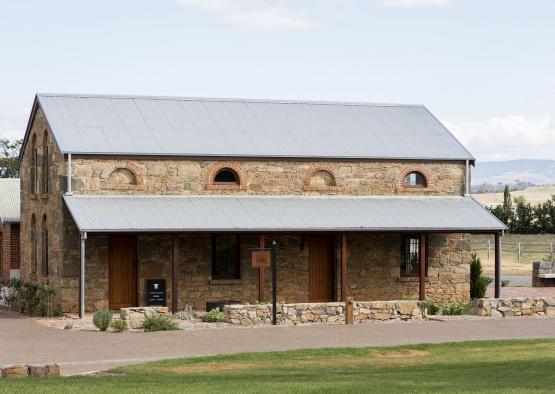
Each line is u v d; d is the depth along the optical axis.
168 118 44.22
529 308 37.34
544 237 89.00
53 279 41.16
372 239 43.88
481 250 82.50
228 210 41.16
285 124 45.56
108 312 33.53
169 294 41.25
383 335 31.52
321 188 43.53
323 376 21.89
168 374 22.83
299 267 43.00
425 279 44.50
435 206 44.22
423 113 48.72
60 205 40.19
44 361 26.28
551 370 22.27
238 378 21.67
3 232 50.53
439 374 21.91
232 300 41.94
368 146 44.75
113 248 40.88
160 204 40.75
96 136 41.44
